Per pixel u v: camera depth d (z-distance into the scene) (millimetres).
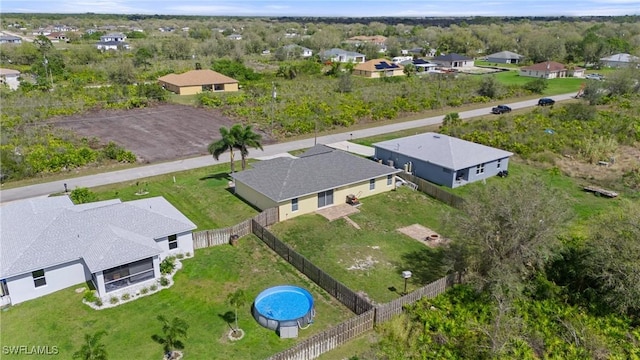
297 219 31109
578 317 20719
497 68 117250
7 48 111688
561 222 22047
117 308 21344
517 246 21344
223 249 26938
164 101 70750
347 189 33688
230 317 20812
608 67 117062
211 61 115000
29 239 22781
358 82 88312
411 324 20172
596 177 39531
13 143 44344
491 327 19656
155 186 36625
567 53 125312
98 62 108562
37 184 36812
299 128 53438
